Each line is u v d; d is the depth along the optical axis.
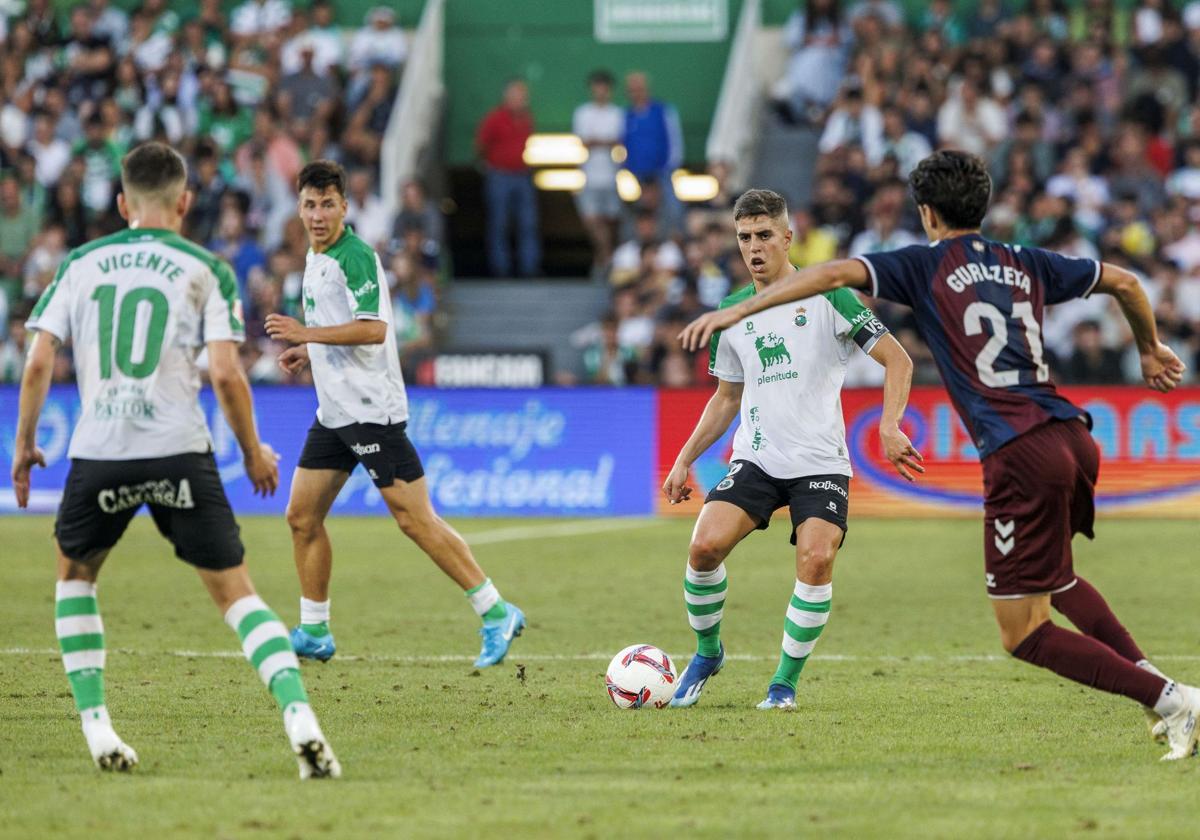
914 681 26.94
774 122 83.88
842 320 23.97
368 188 76.12
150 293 18.48
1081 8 80.69
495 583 42.34
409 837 15.70
